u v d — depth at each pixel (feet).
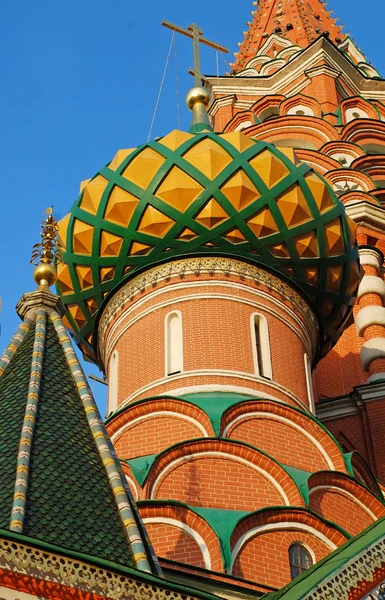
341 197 113.19
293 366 77.30
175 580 54.49
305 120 128.26
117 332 79.97
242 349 75.41
